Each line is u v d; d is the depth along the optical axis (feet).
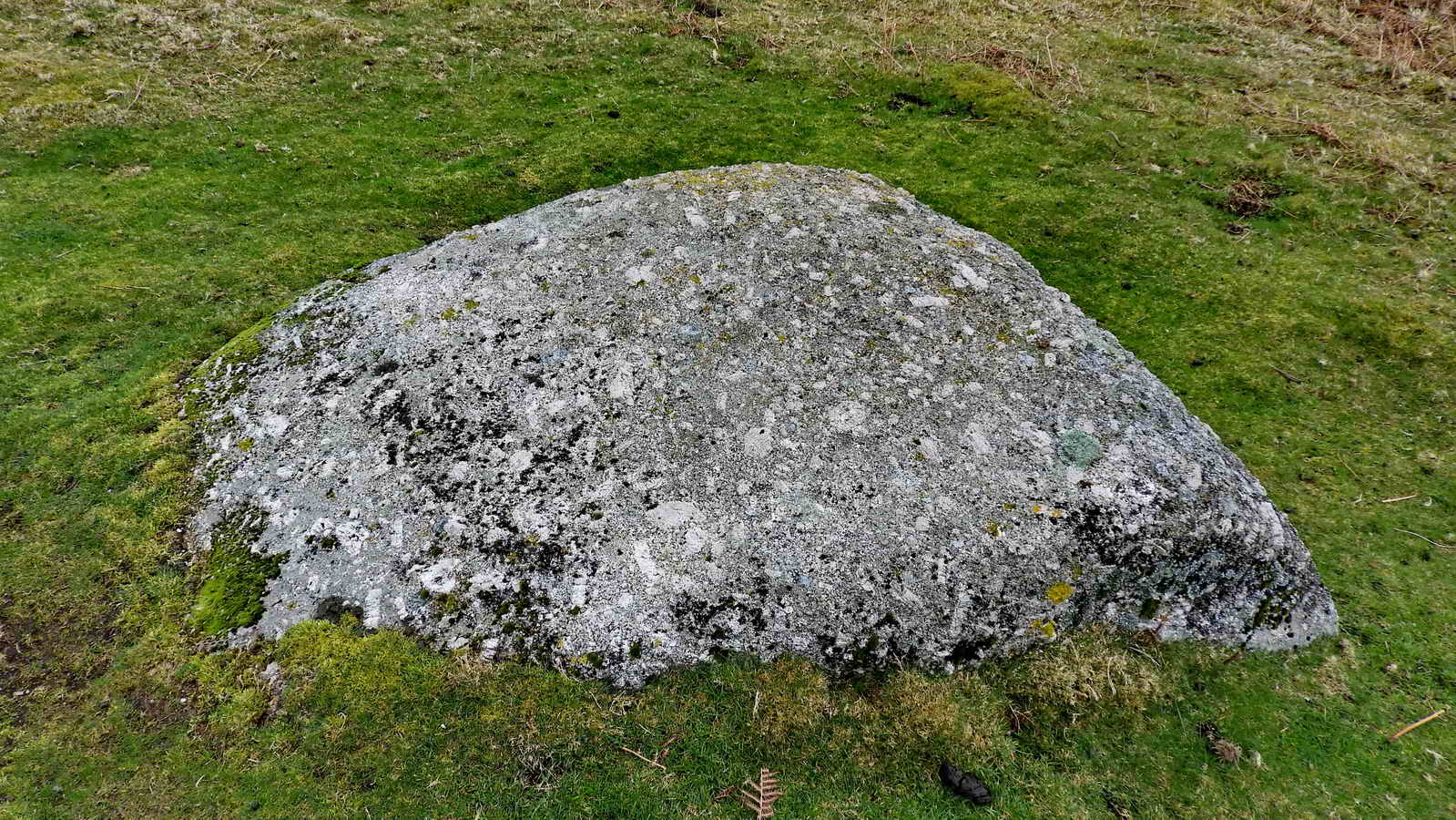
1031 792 18.62
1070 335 26.66
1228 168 41.55
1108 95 48.98
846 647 20.44
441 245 30.14
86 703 18.63
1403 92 50.37
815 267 27.81
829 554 21.30
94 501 22.71
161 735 18.31
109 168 38.19
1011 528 21.77
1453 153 42.50
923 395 24.44
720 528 21.59
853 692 20.06
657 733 19.03
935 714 19.60
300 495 22.63
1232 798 18.49
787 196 31.22
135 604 20.63
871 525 21.75
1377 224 37.19
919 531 21.68
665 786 18.17
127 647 19.80
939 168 42.37
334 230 35.53
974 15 60.64
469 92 48.01
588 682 19.71
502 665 19.79
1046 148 43.86
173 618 20.44
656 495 22.12
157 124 41.70
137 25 50.65
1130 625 21.62
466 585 20.83
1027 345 26.11
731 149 43.75
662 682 19.80
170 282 31.09
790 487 22.34
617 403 23.93
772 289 26.91
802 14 59.88
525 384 24.41
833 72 51.65
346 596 20.75
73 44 47.96
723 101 48.44
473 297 27.07
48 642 19.65
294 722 18.75
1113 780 18.92
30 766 17.43
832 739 19.20
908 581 21.07
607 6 58.80
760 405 23.95
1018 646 20.99
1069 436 23.61
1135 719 20.02
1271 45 57.16
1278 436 26.89
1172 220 37.83
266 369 26.07
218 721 18.63
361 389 24.75
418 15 56.59
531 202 38.83
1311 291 33.12
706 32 55.88
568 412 23.77
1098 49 55.88
